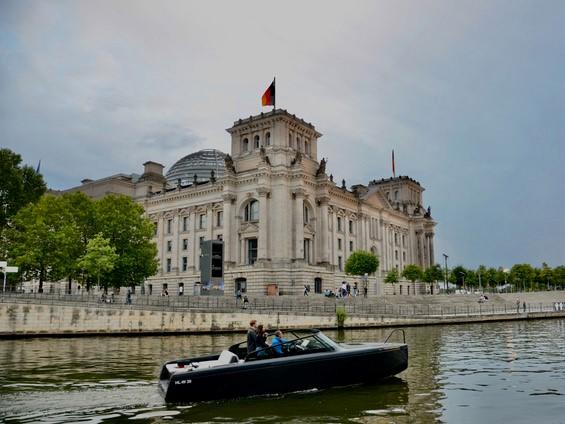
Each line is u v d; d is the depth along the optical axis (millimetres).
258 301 80750
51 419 16516
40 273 80500
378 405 18594
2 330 53094
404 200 174625
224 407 18328
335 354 21797
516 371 26531
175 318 59531
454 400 19406
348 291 111688
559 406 18391
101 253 77500
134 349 40562
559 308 98875
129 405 18547
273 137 115875
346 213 133875
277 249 108312
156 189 140375
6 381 23656
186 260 126250
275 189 111438
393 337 51562
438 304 99750
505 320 80500
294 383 20703
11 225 89062
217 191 121125
